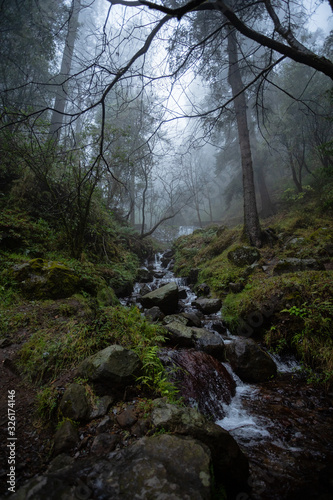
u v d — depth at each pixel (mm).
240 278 6891
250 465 2203
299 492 1912
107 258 8469
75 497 1398
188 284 9609
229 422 2891
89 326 3582
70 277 5020
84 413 2252
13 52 9305
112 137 9438
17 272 4590
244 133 9672
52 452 1962
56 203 6492
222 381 3525
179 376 3262
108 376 2516
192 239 13203
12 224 5898
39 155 6562
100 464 1673
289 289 4699
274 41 3217
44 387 2619
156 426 2074
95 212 8539
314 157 12406
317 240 7176
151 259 14188
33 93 9758
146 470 1596
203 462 1641
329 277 4605
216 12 5676
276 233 9047
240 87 9664
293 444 2457
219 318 5898
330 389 3324
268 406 3123
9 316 3762
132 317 3971
